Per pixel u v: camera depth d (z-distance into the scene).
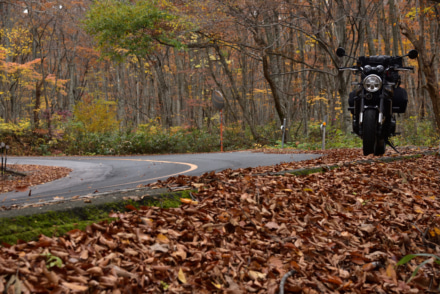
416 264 3.61
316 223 4.15
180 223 3.38
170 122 34.03
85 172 10.34
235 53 37.50
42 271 2.23
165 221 3.34
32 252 2.43
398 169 6.95
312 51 37.94
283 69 31.62
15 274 2.18
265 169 6.64
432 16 16.89
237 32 23.09
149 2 20.09
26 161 16.09
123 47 21.53
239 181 4.90
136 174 8.99
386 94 6.79
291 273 2.99
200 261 2.90
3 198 5.88
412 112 23.38
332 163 7.49
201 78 38.25
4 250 2.39
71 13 34.03
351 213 4.64
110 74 51.28
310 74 31.48
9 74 31.80
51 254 2.45
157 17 19.83
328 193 5.18
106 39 21.27
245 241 3.42
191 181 4.67
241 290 2.70
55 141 25.30
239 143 28.17
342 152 12.59
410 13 22.14
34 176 10.13
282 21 20.78
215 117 41.78
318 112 43.69
